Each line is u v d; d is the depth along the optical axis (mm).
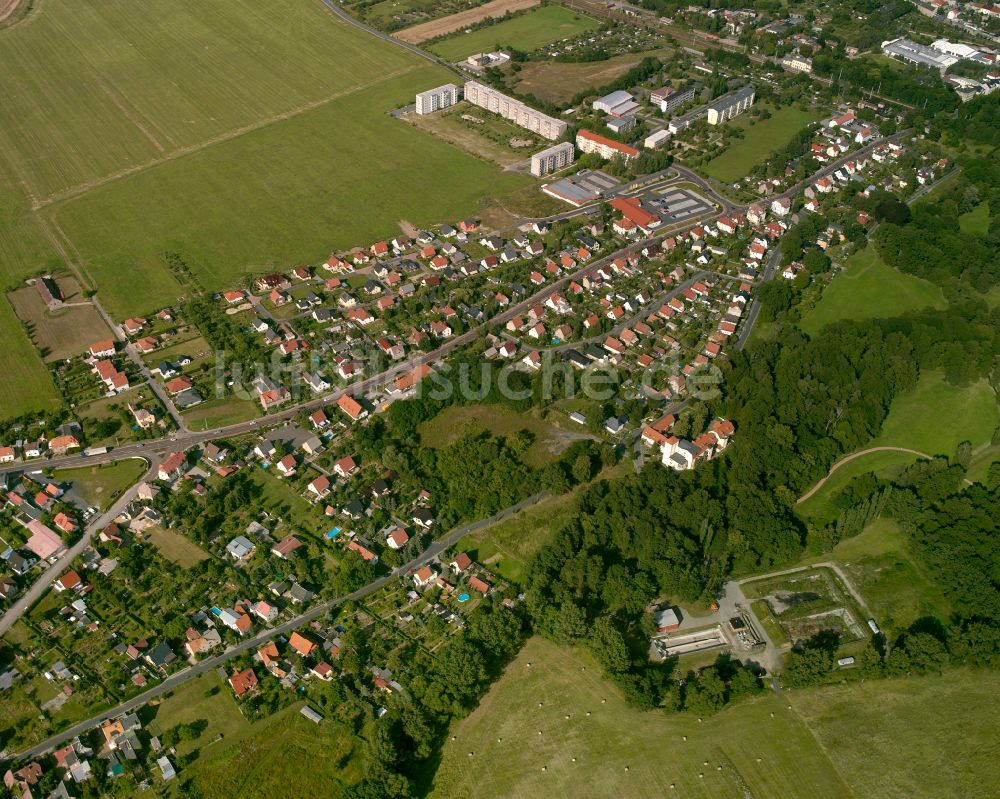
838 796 186625
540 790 187125
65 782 185750
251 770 189000
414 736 190625
